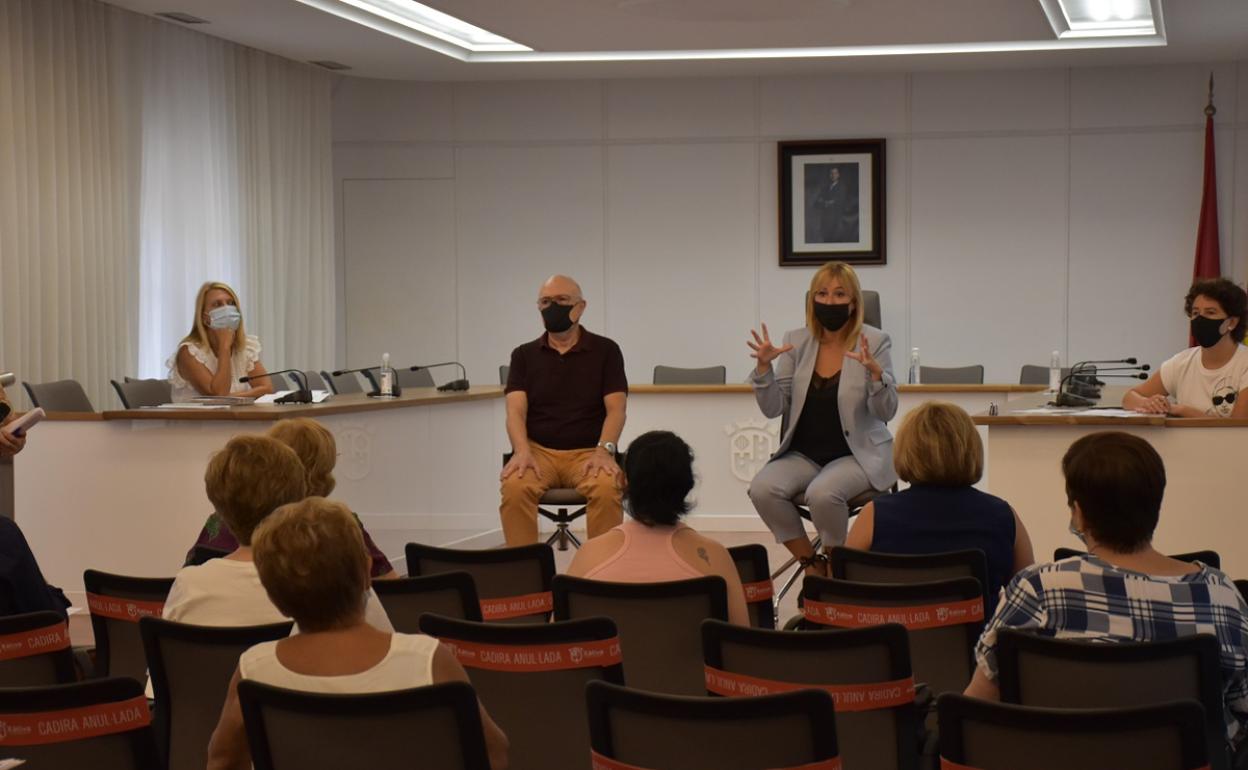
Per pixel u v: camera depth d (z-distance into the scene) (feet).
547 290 18.11
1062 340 35.73
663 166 36.70
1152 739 6.09
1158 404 15.92
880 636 7.75
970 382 29.01
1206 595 7.53
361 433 20.44
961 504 11.05
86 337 27.61
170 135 30.35
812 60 33.42
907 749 7.97
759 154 36.42
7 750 6.89
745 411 26.03
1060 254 35.68
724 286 36.65
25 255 26.07
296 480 8.91
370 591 8.00
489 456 25.27
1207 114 34.50
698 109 36.55
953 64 34.17
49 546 18.95
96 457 18.83
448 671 6.75
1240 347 16.43
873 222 35.99
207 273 31.37
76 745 6.91
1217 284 16.19
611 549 10.36
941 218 36.06
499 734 6.86
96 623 10.15
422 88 36.99
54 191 26.66
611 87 36.73
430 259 37.14
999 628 7.59
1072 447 7.97
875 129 36.11
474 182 37.04
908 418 11.35
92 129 27.68
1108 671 7.09
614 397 18.15
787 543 17.01
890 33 29.50
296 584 6.55
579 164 36.88
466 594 9.74
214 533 11.09
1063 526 15.70
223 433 18.42
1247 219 34.78
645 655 9.55
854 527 11.29
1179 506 15.44
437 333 37.22
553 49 30.96
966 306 36.04
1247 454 15.24
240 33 29.81
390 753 6.34
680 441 10.53
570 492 17.87
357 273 37.24
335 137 37.06
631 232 36.83
